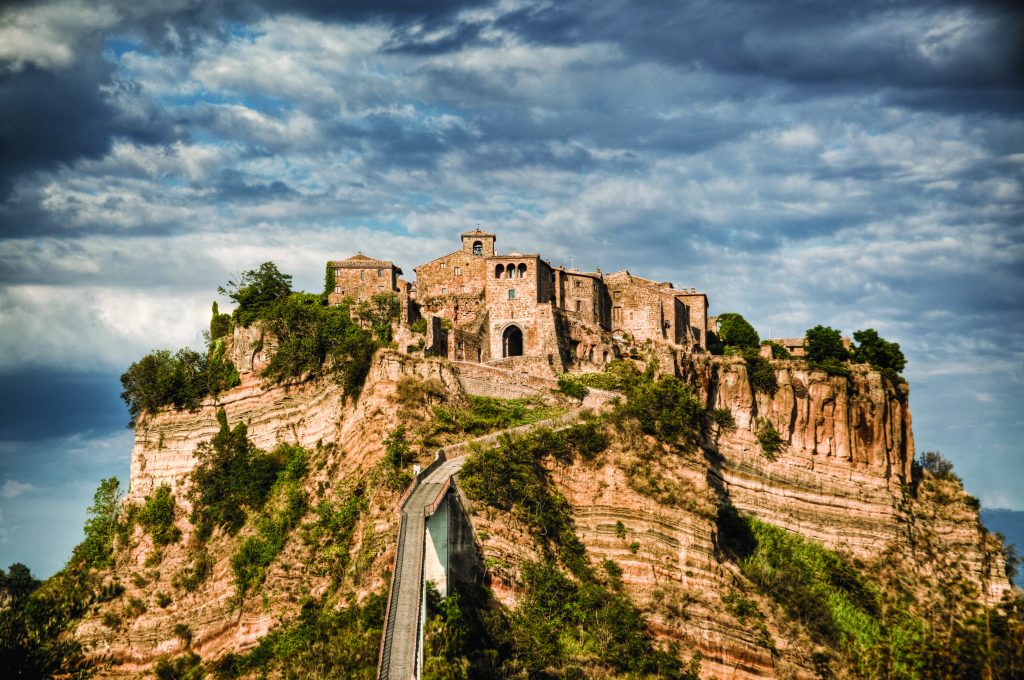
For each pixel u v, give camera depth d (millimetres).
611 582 140875
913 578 182500
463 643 116375
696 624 139375
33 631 138000
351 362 171000
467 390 166500
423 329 184625
